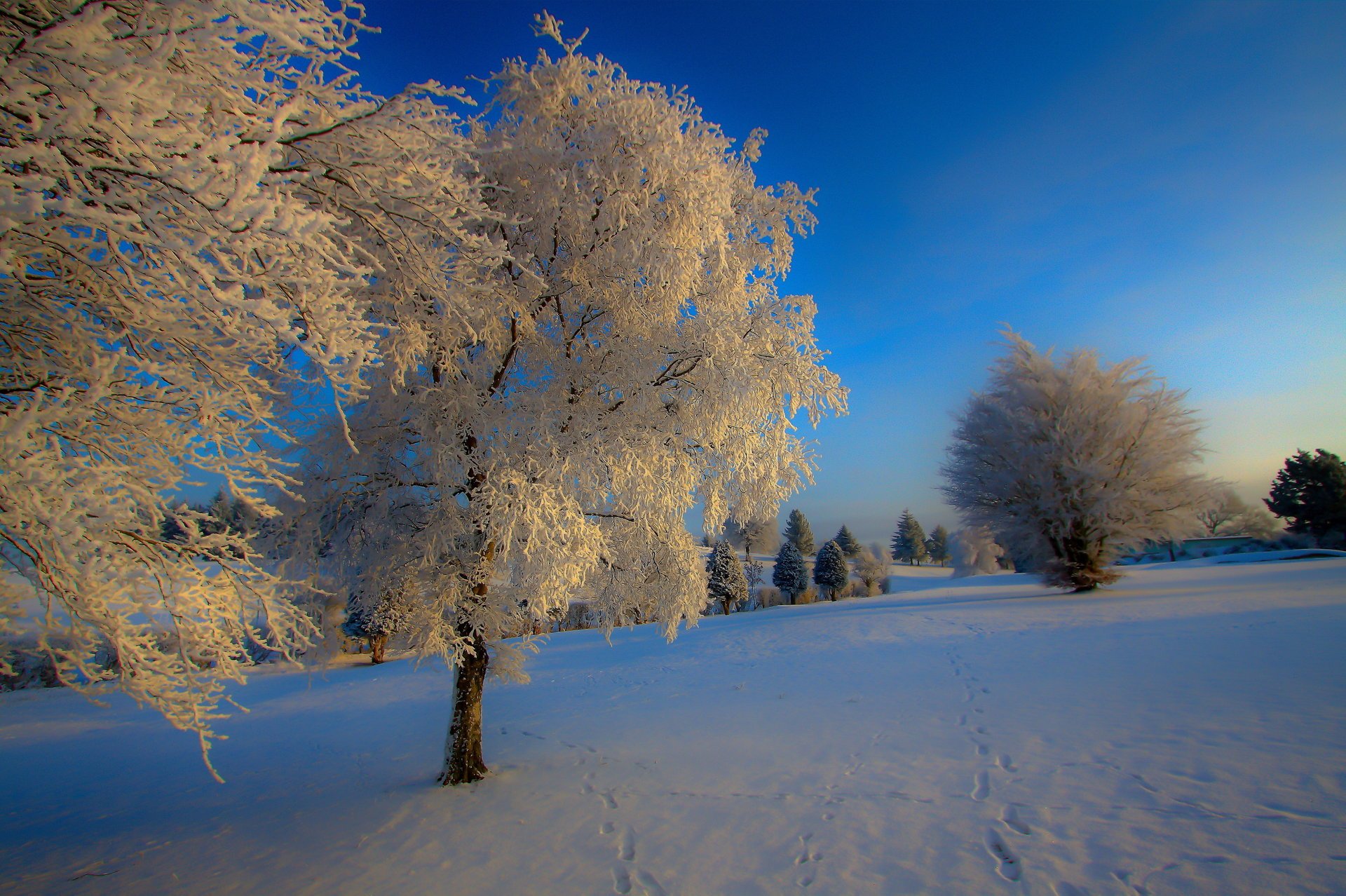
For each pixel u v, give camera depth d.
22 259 2.42
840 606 26.09
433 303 5.03
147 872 4.93
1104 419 18.16
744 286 6.71
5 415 2.24
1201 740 5.38
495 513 4.85
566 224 5.65
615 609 7.07
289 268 2.75
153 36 2.13
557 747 7.65
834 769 5.85
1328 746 4.87
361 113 3.14
